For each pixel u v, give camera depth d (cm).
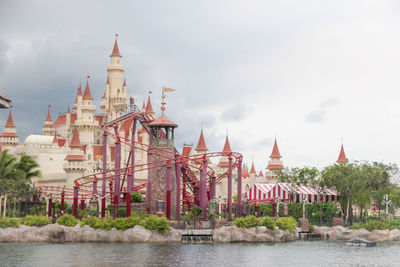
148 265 6353
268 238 9144
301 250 8144
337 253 7931
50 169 17512
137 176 16075
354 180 12069
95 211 9719
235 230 8938
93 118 19800
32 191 11444
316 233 10456
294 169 12725
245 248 8119
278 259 7144
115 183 9812
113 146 19388
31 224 8781
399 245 9281
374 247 8850
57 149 17712
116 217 9550
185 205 11669
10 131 18762
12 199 11444
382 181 13088
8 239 8462
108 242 8469
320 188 12531
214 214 10019
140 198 11156
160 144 11050
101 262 6488
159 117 11100
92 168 17825
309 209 11888
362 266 6775
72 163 14800
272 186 13175
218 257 7112
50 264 6322
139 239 8438
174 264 6469
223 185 17762
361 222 10900
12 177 10969
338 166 12575
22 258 6744
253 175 19312
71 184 14800
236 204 11231
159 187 10806
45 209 11344
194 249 7800
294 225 9688
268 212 12138
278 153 17400
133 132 11588
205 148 17175
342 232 10238
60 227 8681
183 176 11800
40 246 7969
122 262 6506
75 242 8506
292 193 12512
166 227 8588
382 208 15312
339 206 13500
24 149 17388
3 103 3475
